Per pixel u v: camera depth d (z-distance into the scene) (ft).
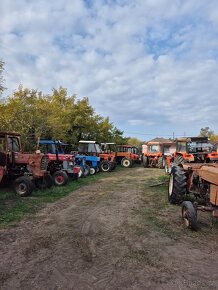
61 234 17.17
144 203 26.50
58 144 44.42
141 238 16.63
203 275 12.15
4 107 47.85
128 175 54.08
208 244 15.87
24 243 15.62
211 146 48.85
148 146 81.82
